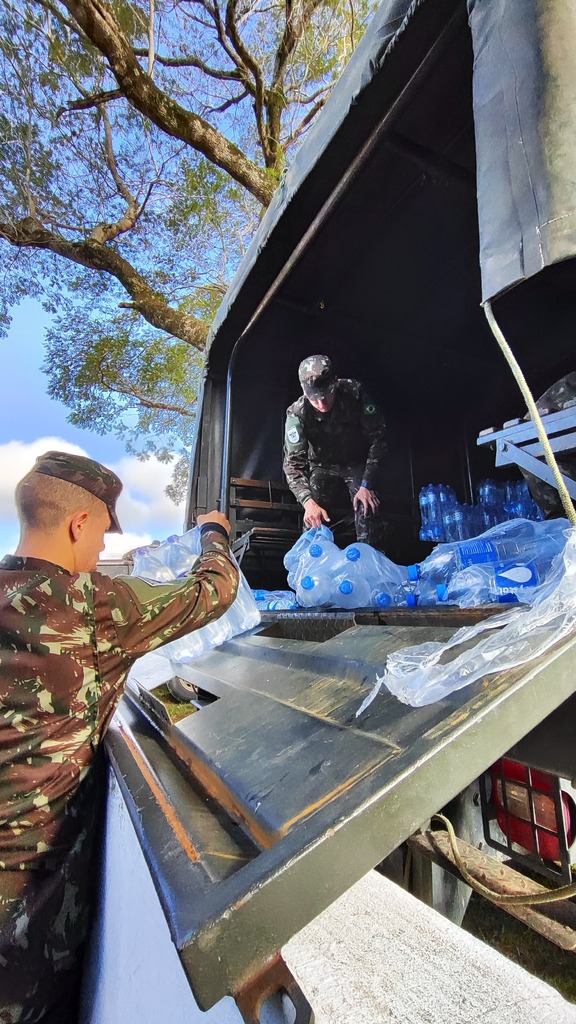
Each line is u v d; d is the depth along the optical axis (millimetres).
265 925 454
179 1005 610
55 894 1028
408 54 1370
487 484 3607
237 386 2922
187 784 892
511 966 657
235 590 1342
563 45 851
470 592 1587
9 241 7422
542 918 874
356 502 3008
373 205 2096
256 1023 513
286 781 685
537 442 1412
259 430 2977
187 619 1206
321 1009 610
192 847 642
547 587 925
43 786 1031
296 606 2395
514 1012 591
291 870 471
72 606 1059
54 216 8000
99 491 1189
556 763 845
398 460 3654
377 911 793
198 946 431
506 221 890
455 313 2928
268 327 2795
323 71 6789
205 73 7316
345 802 528
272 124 6941
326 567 2361
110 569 4238
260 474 2967
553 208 812
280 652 1385
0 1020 947
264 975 548
